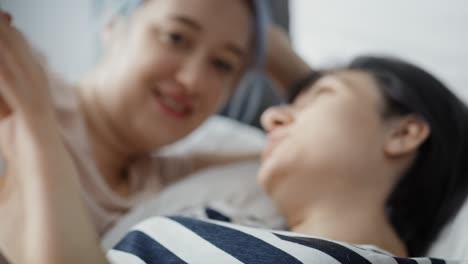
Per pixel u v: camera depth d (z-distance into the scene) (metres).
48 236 0.39
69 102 0.72
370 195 0.54
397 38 0.99
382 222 0.53
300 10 1.15
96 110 0.76
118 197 0.72
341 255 0.38
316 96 0.61
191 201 0.69
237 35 0.75
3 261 0.39
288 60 0.91
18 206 0.43
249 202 0.70
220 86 0.76
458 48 0.91
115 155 0.79
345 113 0.55
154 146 0.78
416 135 0.56
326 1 1.10
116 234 0.64
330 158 0.53
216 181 0.74
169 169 0.84
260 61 0.86
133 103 0.73
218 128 1.02
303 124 0.56
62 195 0.42
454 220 0.58
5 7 1.17
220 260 0.39
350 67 0.68
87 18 1.21
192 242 0.42
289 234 0.42
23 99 0.44
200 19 0.71
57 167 0.43
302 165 0.54
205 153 0.89
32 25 1.24
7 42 0.45
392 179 0.56
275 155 0.56
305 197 0.54
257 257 0.39
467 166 0.61
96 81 0.78
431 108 0.59
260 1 0.80
